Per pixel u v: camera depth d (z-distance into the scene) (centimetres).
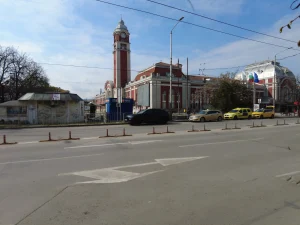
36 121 2384
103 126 2045
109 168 613
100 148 911
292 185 479
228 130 1619
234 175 549
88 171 585
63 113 2480
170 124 2223
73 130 1695
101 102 10438
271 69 6631
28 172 577
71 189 455
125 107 2875
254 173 566
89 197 414
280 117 3638
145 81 5153
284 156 764
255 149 888
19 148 924
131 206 376
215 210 362
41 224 318
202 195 424
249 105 4412
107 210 362
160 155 776
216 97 4066
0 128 1889
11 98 3688
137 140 1126
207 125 2081
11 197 415
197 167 623
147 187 466
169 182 498
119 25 6769
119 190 450
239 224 319
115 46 6806
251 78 4631
